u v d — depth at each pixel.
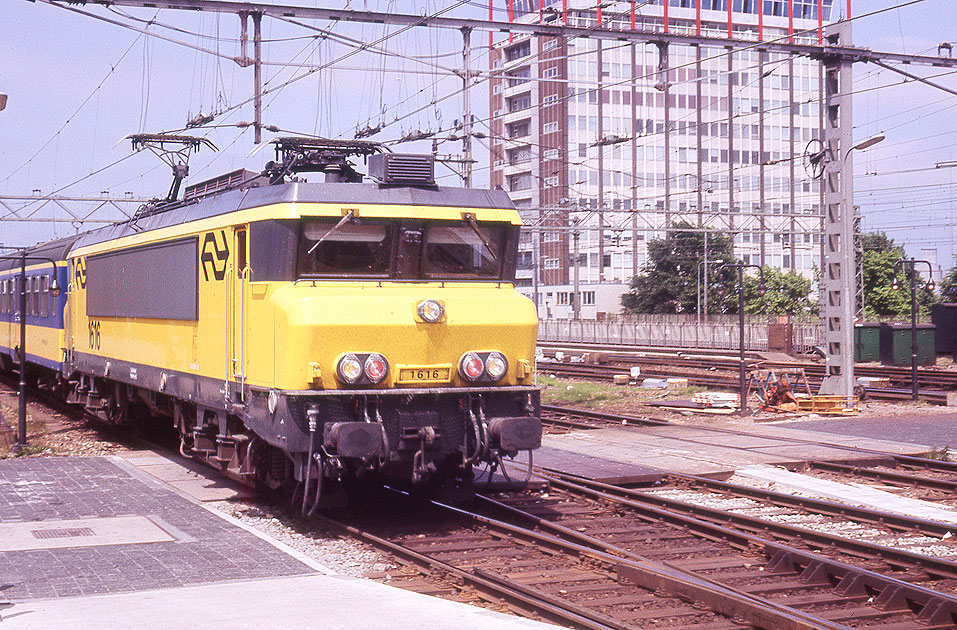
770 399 22.56
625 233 95.06
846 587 8.23
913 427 19.56
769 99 101.31
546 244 96.81
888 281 63.91
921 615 7.52
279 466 11.67
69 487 13.16
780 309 69.00
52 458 15.82
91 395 19.41
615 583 8.63
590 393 26.94
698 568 9.07
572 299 89.81
